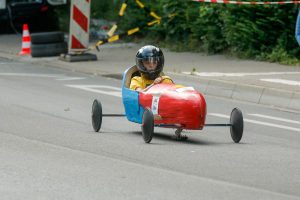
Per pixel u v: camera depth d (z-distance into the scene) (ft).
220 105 69.62
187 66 87.71
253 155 46.78
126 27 112.88
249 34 92.99
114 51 103.40
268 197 36.76
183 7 103.91
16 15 124.47
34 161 43.29
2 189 37.09
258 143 51.39
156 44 107.24
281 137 54.39
